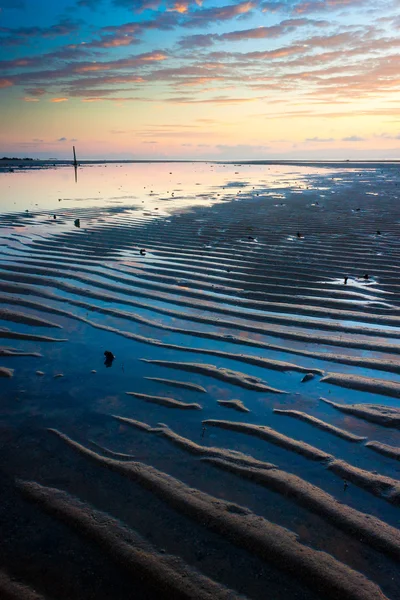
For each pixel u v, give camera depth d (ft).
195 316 20.11
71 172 140.36
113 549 8.32
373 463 10.69
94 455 10.98
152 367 15.53
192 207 54.65
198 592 7.52
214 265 28.19
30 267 27.55
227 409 13.03
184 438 11.66
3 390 14.02
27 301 21.85
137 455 10.98
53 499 9.52
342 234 37.27
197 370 15.25
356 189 79.92
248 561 8.11
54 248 32.53
